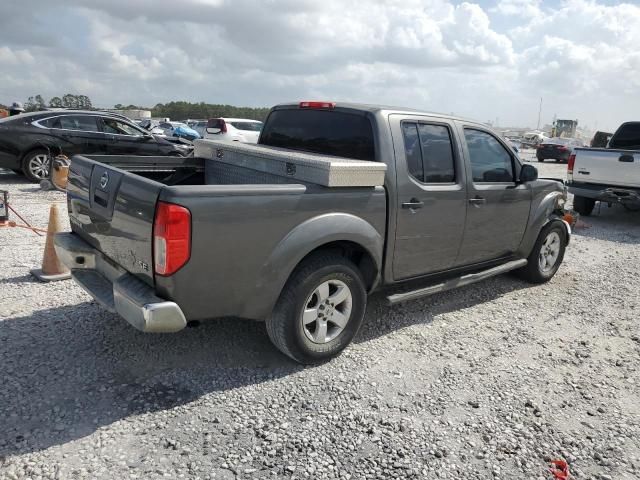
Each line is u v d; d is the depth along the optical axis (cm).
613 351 447
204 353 393
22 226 736
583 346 454
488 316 510
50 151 1102
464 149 467
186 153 1259
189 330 428
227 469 273
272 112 511
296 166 379
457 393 362
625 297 593
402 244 422
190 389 344
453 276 504
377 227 398
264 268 336
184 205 297
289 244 342
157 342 405
